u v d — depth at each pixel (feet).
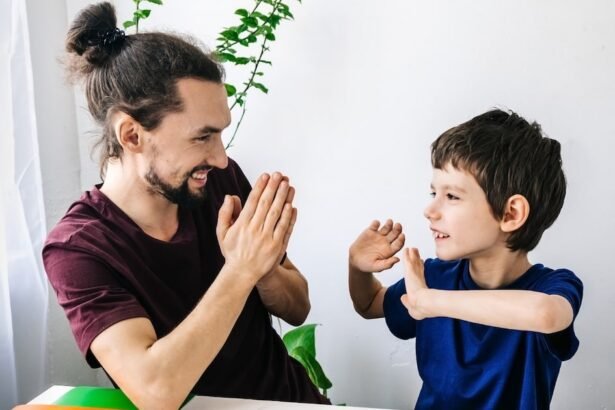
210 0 5.30
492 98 4.90
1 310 4.45
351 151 5.31
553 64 4.73
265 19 4.81
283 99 5.34
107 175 3.49
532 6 4.66
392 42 4.99
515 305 3.01
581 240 4.97
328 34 5.10
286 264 4.18
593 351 5.15
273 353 3.92
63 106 5.49
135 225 3.35
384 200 5.35
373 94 5.14
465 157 3.19
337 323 5.72
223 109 3.18
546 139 3.35
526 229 3.30
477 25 4.80
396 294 3.88
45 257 3.13
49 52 5.32
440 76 4.96
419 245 5.37
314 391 4.19
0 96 4.38
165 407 2.79
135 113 3.08
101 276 3.01
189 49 3.15
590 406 5.26
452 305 3.17
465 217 3.25
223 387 3.59
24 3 4.58
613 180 4.81
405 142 5.17
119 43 3.22
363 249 3.84
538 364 3.24
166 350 2.81
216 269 3.66
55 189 5.50
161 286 3.35
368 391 5.80
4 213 4.53
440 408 3.50
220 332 2.95
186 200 3.33
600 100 4.70
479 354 3.36
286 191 3.07
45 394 2.99
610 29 4.57
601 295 5.03
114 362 2.83
